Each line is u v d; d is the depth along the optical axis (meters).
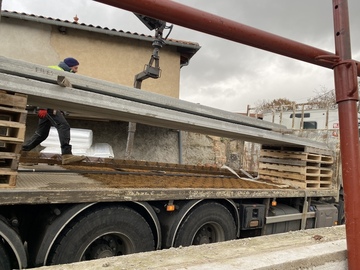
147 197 3.28
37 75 2.95
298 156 5.65
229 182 5.16
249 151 8.85
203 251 1.86
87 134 8.52
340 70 1.74
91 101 3.22
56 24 9.73
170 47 11.76
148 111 3.69
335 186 5.95
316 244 2.02
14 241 2.58
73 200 2.78
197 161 11.62
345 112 1.73
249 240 2.22
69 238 2.82
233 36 1.46
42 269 1.50
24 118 2.61
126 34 10.55
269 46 1.55
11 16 9.29
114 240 3.23
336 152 6.04
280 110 10.37
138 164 6.39
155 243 3.48
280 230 4.94
